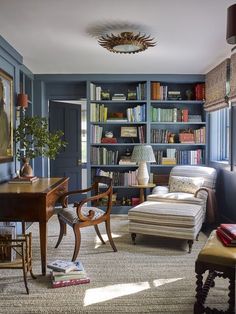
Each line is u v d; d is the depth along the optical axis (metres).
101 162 5.50
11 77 3.85
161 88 5.45
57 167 5.90
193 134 5.51
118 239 3.99
